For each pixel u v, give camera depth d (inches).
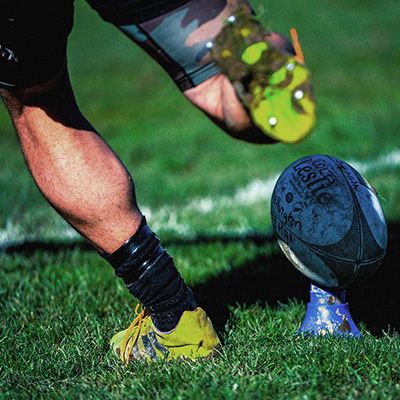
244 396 289.9
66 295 454.3
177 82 321.7
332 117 1090.1
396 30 1729.8
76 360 345.1
